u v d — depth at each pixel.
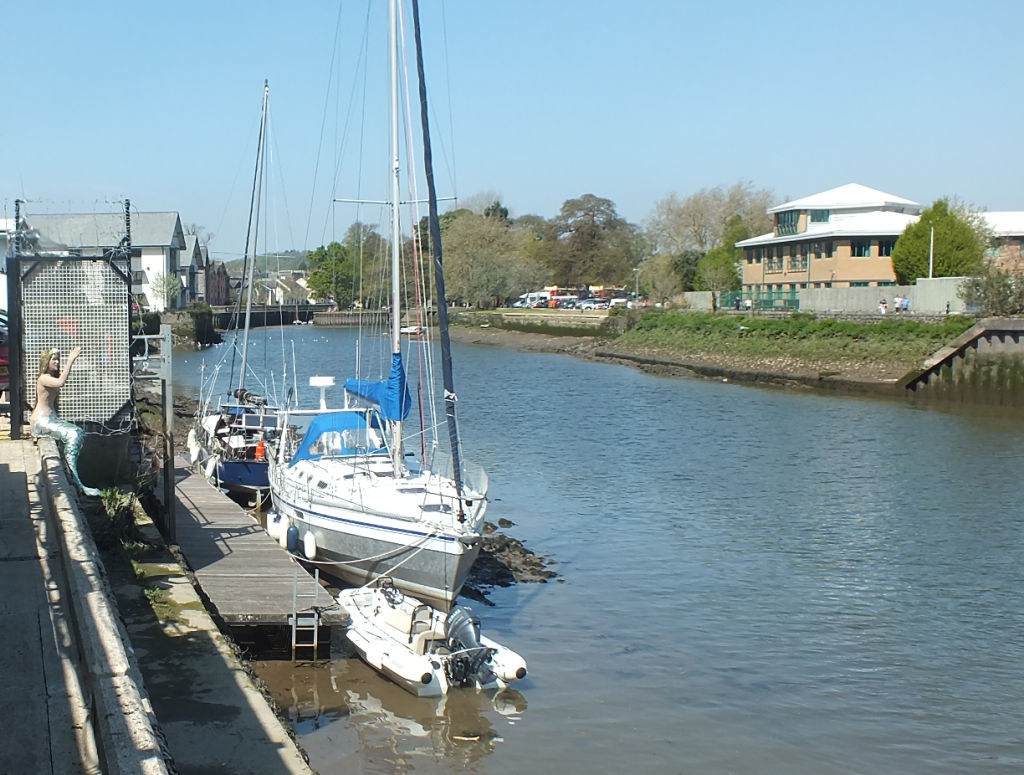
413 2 15.80
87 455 15.19
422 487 16.83
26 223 16.17
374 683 13.30
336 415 18.95
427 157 15.59
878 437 34.03
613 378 57.03
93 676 6.72
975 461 29.39
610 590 17.50
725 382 54.41
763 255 83.81
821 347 54.34
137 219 94.19
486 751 11.59
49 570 9.90
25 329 15.17
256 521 18.05
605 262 136.88
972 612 16.42
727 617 16.17
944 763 11.53
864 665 14.29
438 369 60.25
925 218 65.00
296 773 8.84
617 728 12.24
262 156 32.47
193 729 9.45
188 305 100.75
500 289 111.00
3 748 6.58
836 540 20.72
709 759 11.53
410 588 15.76
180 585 12.88
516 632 15.45
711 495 24.92
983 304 47.19
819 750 11.78
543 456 30.45
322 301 120.44
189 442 27.23
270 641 13.85
